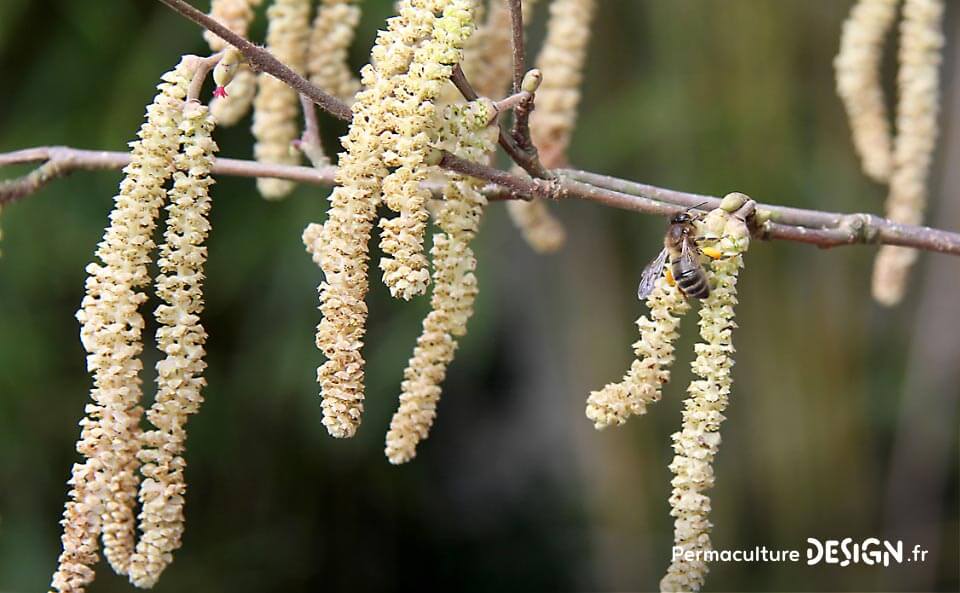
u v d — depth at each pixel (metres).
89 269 0.49
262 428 1.12
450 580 1.32
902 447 1.08
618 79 1.07
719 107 1.00
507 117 0.79
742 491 1.11
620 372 1.16
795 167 1.00
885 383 1.12
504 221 1.12
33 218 0.93
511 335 1.25
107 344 0.49
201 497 1.15
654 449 1.17
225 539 1.16
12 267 0.94
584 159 1.05
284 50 0.57
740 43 0.99
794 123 1.01
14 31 0.95
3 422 0.96
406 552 1.31
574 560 1.26
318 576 1.23
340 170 0.48
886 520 1.09
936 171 1.07
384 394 1.05
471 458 1.36
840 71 0.60
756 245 1.07
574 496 1.28
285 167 0.56
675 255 0.50
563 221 1.15
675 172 1.01
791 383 1.08
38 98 0.96
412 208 0.48
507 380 1.30
